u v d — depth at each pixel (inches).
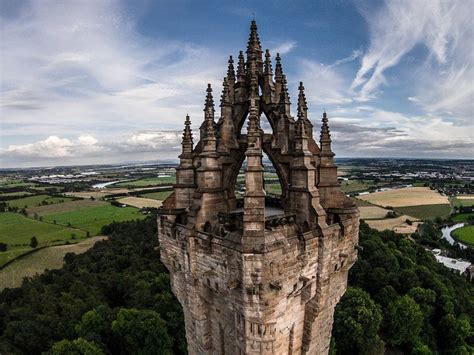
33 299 3289.9
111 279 3757.4
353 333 2568.9
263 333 743.1
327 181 956.6
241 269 715.4
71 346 2321.6
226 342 927.7
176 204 1008.2
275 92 916.6
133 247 4640.8
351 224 944.9
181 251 928.9
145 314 2623.0
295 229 842.2
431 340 2915.8
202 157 877.8
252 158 718.5
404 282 3346.5
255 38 904.9
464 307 3314.5
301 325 912.3
